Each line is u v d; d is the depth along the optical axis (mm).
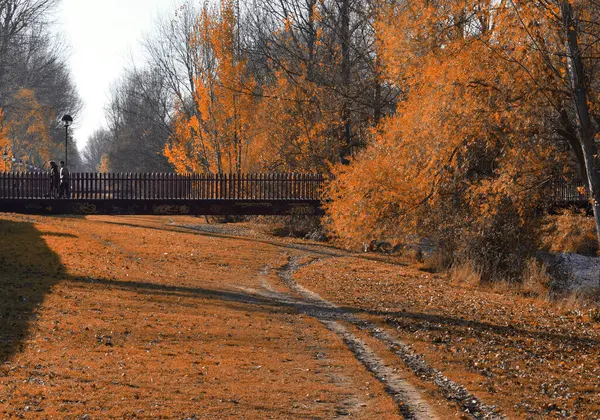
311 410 8297
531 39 15328
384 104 30203
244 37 44812
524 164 17219
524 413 8961
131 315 13453
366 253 29578
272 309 15547
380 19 24344
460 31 16656
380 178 18422
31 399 7949
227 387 9086
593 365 12172
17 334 11273
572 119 17516
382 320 15031
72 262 19688
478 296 19578
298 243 31344
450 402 9180
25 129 75375
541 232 24219
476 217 21844
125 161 79625
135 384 8930
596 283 22234
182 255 24062
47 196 32281
